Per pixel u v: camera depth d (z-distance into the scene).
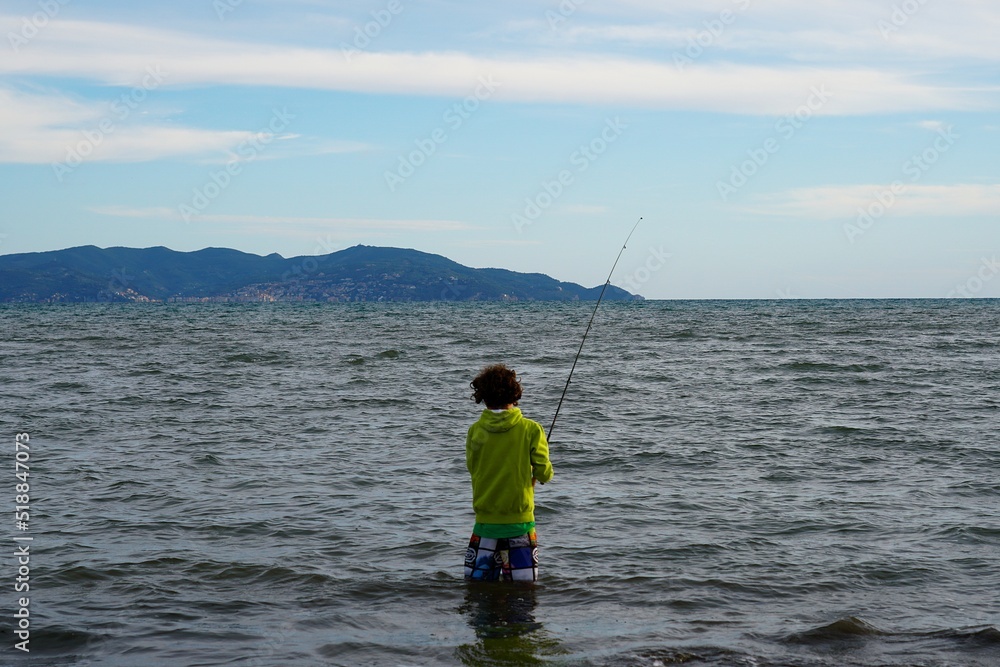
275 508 7.90
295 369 24.00
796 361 25.84
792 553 6.54
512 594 5.66
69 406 15.41
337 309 136.88
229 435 12.20
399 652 4.70
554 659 4.61
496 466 5.60
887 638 4.89
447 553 6.53
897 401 16.25
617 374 22.41
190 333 47.81
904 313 87.62
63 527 7.16
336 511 7.80
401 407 15.56
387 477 9.33
